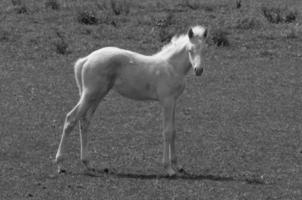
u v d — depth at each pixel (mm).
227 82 31953
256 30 41938
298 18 44969
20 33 40062
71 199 17391
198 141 23250
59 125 24734
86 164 19609
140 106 27547
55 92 29609
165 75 19078
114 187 18250
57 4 45719
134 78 19156
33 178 18859
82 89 19250
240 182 19016
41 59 35531
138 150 21953
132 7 46812
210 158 21391
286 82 32219
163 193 17906
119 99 28406
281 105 28375
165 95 19125
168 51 19344
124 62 19156
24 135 23234
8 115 25750
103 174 19375
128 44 38531
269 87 31297
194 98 29156
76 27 41625
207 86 31188
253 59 36500
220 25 42656
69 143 22484
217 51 37781
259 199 17766
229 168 20469
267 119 26297
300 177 19734
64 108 27188
